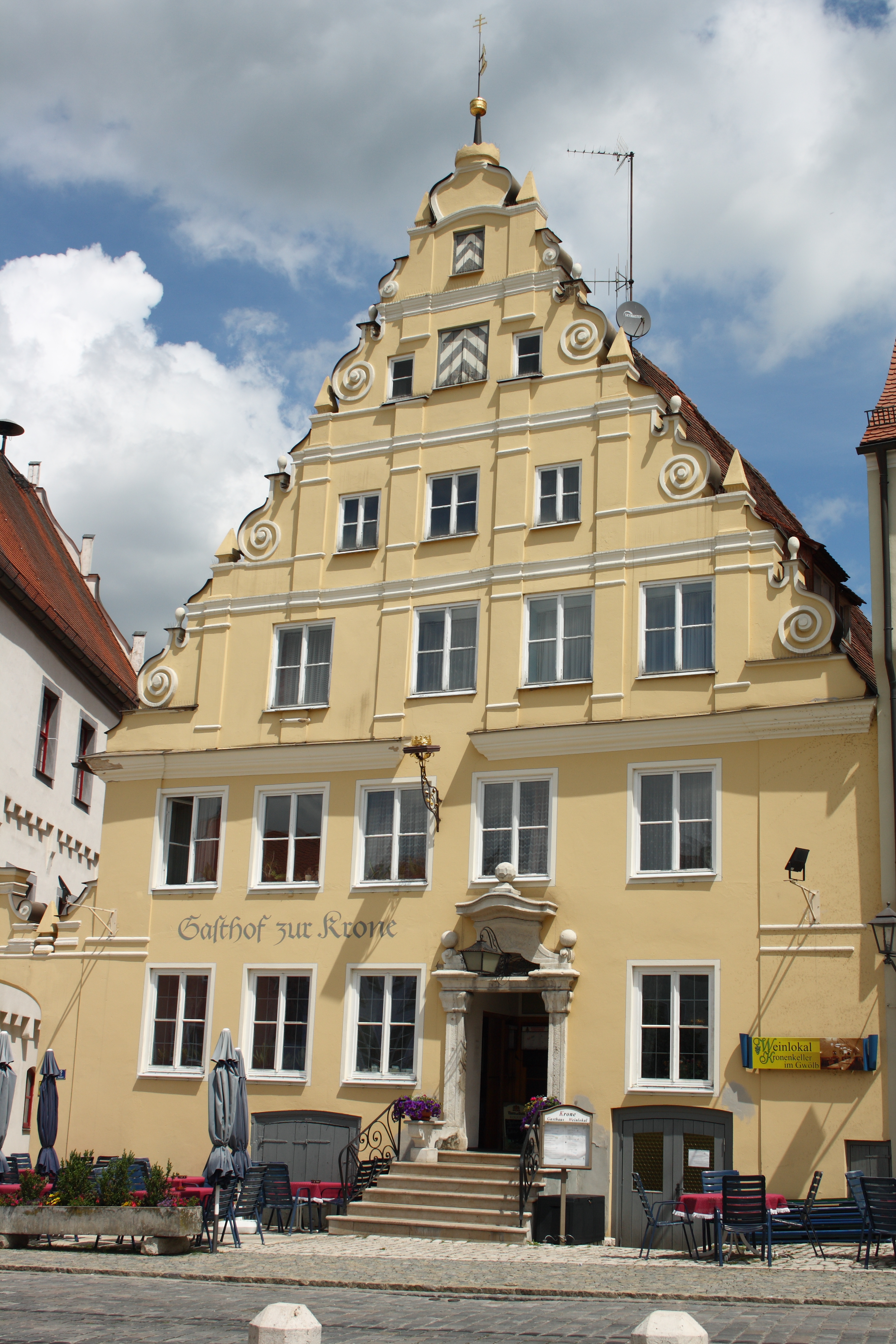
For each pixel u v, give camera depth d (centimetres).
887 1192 1806
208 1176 2095
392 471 2819
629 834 2422
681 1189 2228
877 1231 1847
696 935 2328
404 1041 2525
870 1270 1775
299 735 2758
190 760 2831
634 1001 2350
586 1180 2291
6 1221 1995
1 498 3828
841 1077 2173
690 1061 2292
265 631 2855
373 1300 1545
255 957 2681
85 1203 2009
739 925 2300
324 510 2872
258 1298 1548
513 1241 2139
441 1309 1477
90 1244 2052
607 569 2559
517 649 2598
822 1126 2166
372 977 2584
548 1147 2108
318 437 2922
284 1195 2267
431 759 2623
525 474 2681
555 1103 2291
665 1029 2322
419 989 2530
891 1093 2133
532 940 2438
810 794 2300
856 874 2238
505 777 2555
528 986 2414
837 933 2227
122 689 3922
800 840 2288
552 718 2536
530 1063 2584
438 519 2764
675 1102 2272
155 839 2827
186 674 2916
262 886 2712
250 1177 2255
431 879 2566
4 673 3225
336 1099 2538
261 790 2767
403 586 2738
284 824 2739
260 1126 2583
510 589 2636
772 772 2336
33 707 3381
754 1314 1426
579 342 2703
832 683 2327
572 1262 1877
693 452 2545
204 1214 2022
